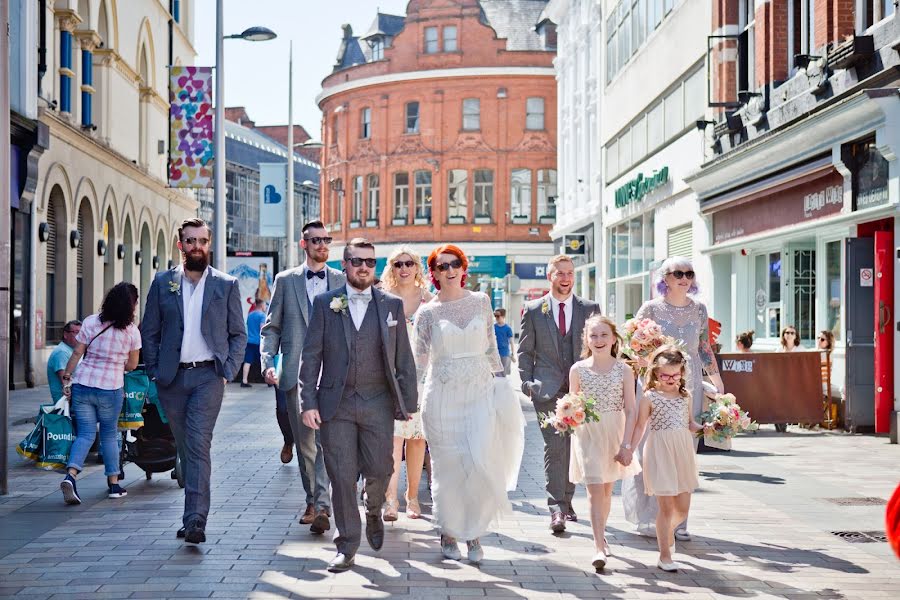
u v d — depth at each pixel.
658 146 25.91
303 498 9.61
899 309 14.28
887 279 14.39
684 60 23.33
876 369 14.67
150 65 35.56
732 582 6.66
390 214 63.16
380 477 7.16
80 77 27.66
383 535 7.49
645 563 7.19
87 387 9.70
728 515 8.94
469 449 7.25
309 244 8.62
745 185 19.12
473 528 7.19
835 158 15.08
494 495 7.25
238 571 6.79
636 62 28.72
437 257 7.61
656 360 7.11
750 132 18.92
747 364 15.40
